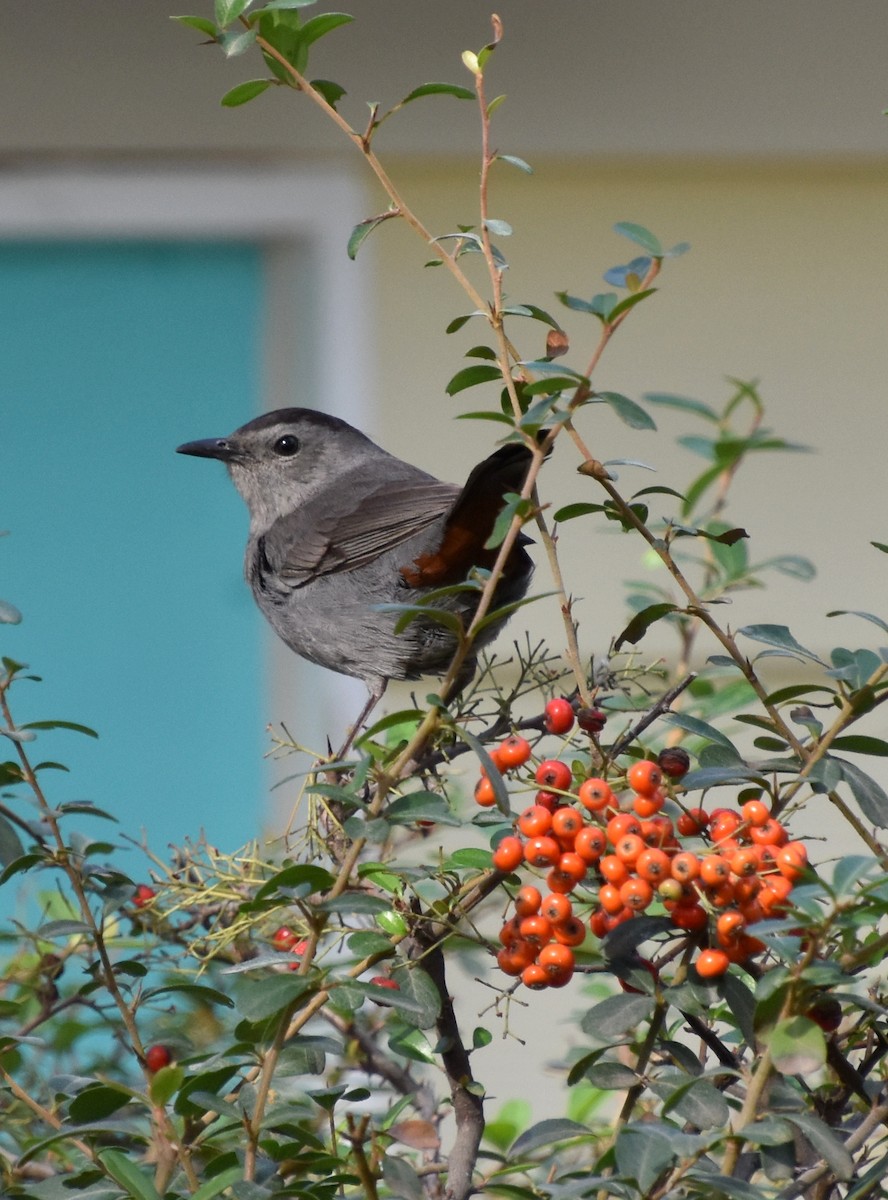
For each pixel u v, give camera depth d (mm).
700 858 3924
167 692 13000
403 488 9352
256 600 9797
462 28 12227
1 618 5082
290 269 12859
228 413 13000
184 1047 5160
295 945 5039
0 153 12258
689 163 12430
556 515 4820
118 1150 4410
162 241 12828
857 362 12547
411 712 4113
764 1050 3834
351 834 3982
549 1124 4250
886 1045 4320
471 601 7758
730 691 6348
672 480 12266
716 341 12477
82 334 12969
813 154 12469
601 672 5598
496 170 12305
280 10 5125
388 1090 5906
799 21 12422
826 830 11062
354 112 12281
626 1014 4031
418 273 12320
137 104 12305
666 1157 3598
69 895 7449
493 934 7547
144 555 13070
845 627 12273
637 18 12312
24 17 12188
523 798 6434
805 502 12414
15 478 12992
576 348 12359
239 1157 4301
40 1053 6004
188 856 5324
